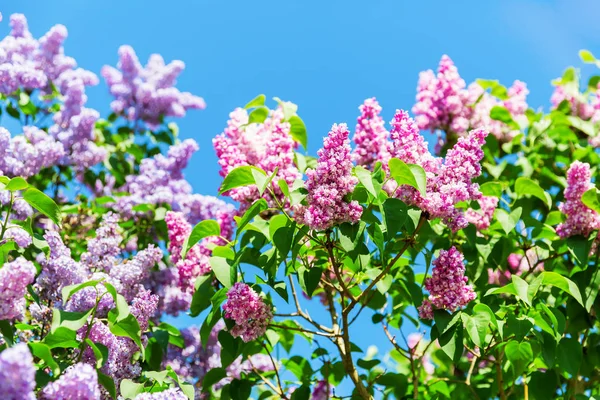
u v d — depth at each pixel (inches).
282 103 188.4
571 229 166.1
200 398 195.0
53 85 267.0
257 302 147.9
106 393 140.1
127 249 238.2
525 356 163.2
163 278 218.2
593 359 185.5
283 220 146.2
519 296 144.9
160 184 241.4
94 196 259.9
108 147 272.7
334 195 133.0
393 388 206.8
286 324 192.7
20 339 153.9
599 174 230.8
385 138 177.2
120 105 290.0
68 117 247.1
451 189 137.2
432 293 141.5
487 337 162.7
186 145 249.1
